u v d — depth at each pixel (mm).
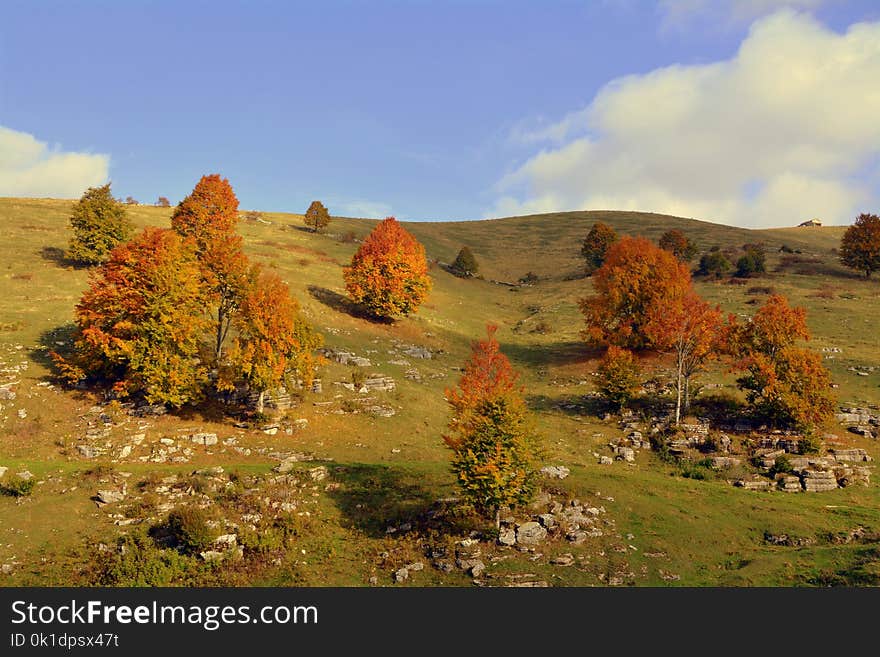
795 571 30531
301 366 51062
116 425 45812
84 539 31328
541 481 40938
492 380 39438
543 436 37125
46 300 64250
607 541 34312
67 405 47094
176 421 47969
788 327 57031
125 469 39844
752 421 54312
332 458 46531
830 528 36938
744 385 56250
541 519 35562
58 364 50375
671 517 37594
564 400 66062
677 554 33250
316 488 40000
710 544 34812
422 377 68375
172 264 49781
